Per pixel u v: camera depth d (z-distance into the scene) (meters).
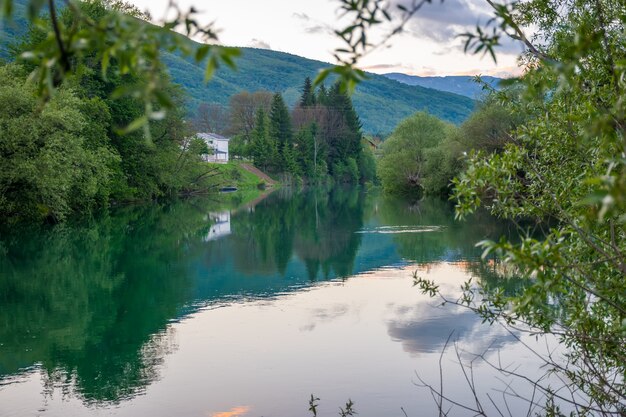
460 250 23.72
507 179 4.86
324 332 13.16
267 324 13.91
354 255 23.64
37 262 22.09
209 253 24.81
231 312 15.13
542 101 5.71
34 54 1.86
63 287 18.20
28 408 9.40
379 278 18.97
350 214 42.19
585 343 5.28
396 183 62.69
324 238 29.08
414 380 10.25
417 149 61.25
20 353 12.12
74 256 23.47
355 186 100.88
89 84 39.69
